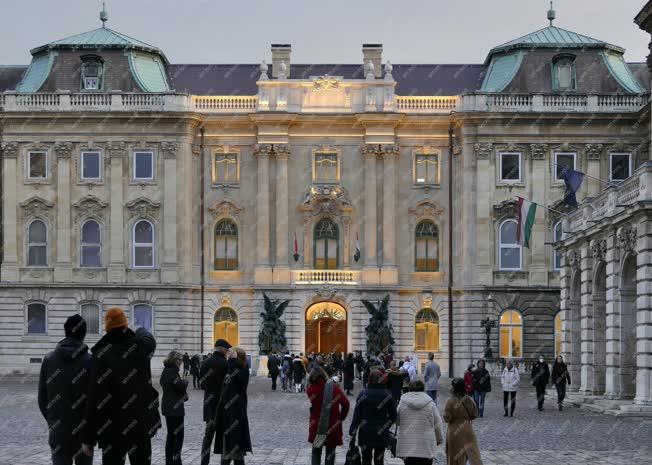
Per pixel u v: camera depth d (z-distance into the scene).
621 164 89.94
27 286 90.19
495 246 90.06
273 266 91.50
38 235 91.19
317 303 91.62
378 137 91.62
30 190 91.00
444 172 92.38
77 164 90.94
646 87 98.56
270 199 91.88
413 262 92.19
